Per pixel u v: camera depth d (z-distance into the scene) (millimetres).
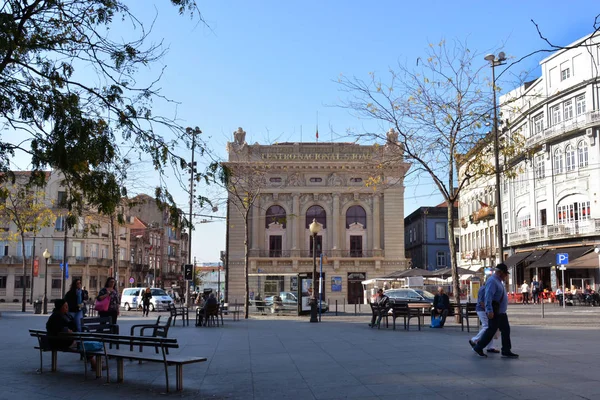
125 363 11844
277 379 9539
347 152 58188
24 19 9188
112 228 38969
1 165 9492
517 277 50969
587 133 41531
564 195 43906
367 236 57969
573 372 9484
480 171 24031
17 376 10258
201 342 15898
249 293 34500
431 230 75188
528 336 16281
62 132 8961
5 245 63250
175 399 8109
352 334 17969
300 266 57438
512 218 51469
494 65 23562
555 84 44906
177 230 10250
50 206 42094
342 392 8289
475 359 11266
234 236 57656
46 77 9438
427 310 23031
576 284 43500
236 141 57719
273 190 57812
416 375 9531
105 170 9672
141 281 79312
